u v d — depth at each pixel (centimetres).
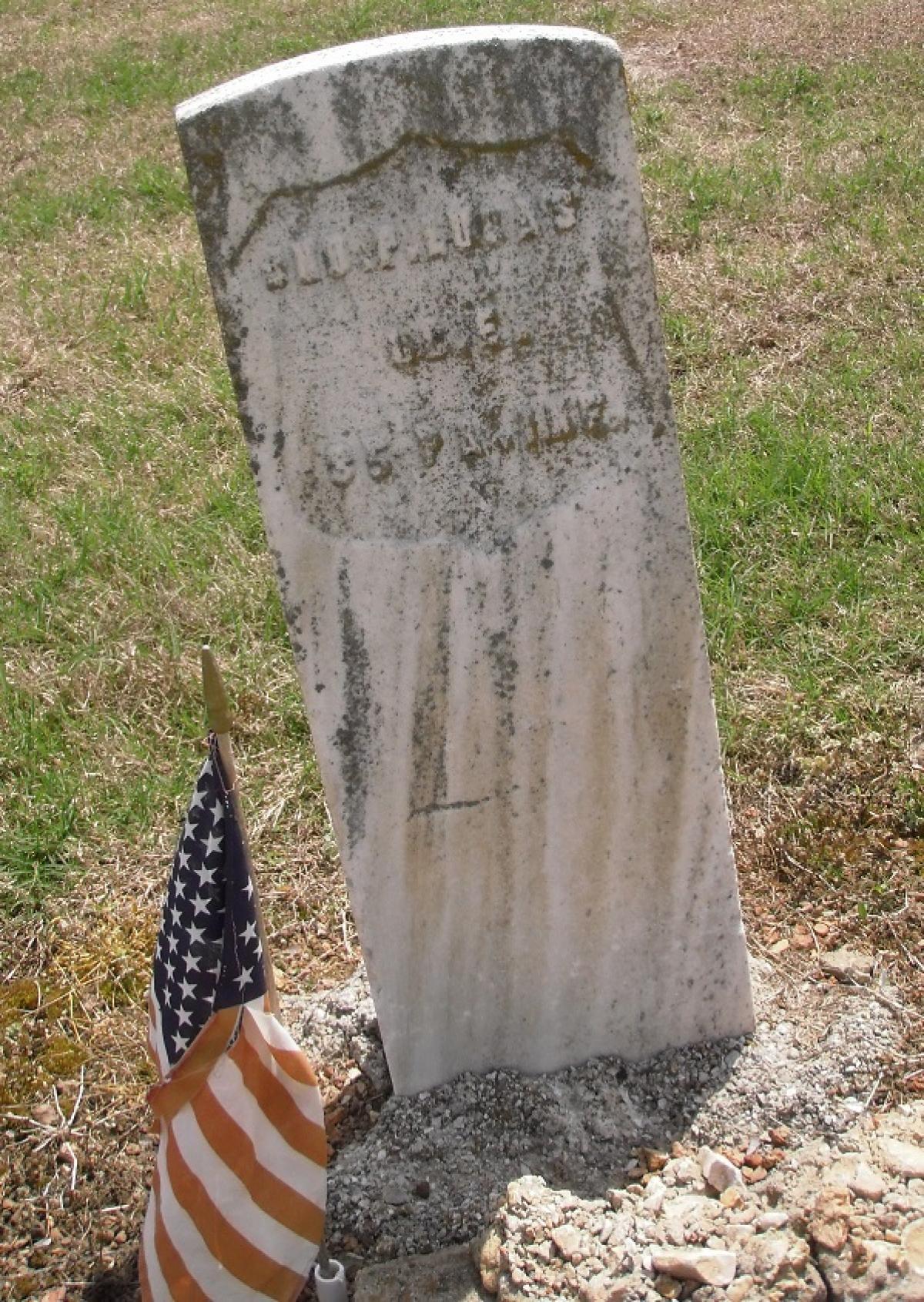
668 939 300
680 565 264
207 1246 263
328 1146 305
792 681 421
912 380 558
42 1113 329
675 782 283
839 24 966
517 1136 296
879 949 340
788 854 369
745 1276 253
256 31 1139
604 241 239
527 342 243
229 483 553
